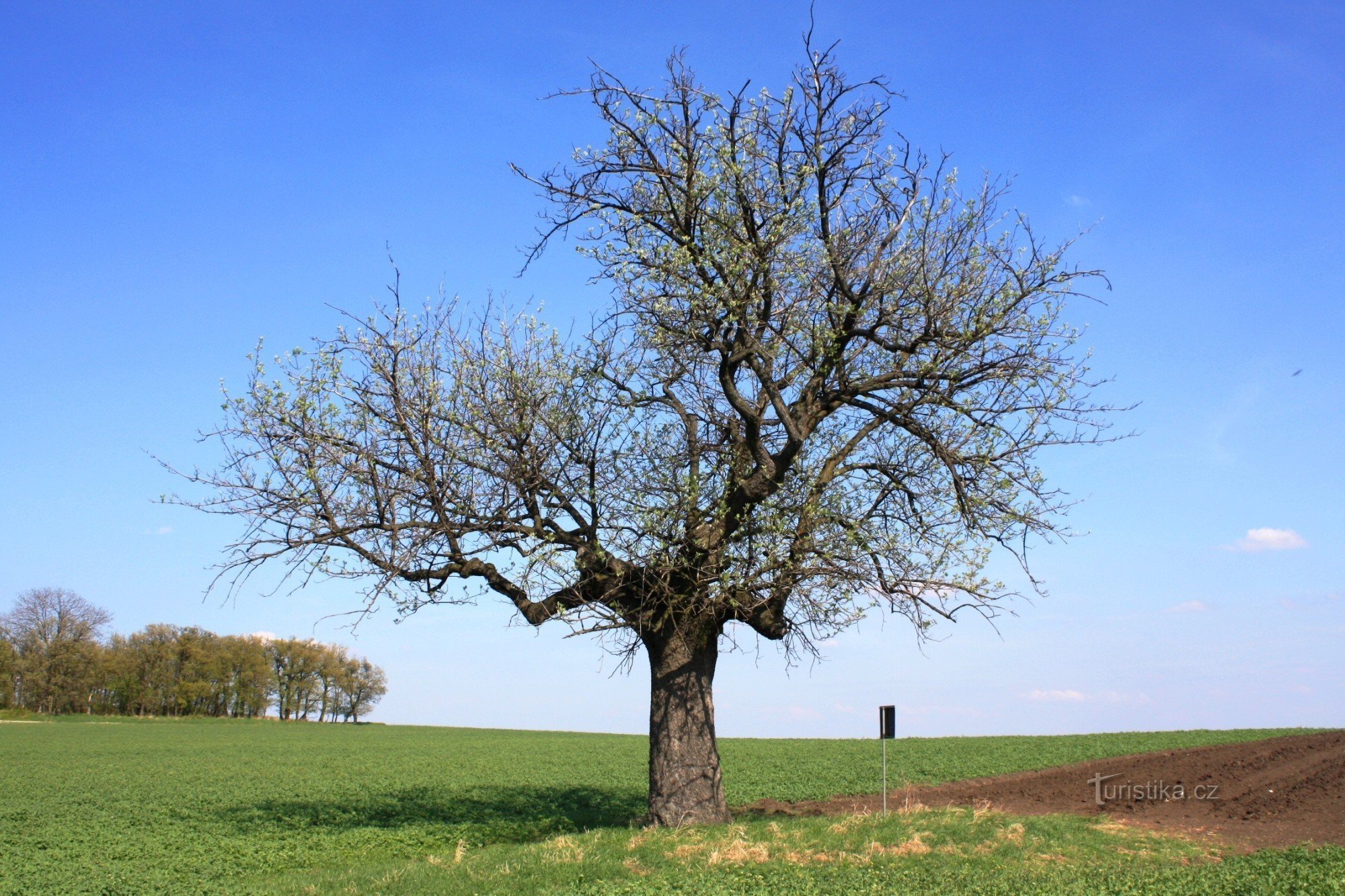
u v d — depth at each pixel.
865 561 20.25
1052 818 21.31
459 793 33.78
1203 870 15.98
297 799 32.59
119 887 17.17
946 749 50.00
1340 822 22.12
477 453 20.67
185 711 122.00
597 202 20.48
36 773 43.62
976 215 19.69
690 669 20.78
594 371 20.53
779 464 19.72
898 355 20.58
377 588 19.44
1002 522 20.00
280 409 19.94
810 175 19.58
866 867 16.27
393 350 20.83
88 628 112.62
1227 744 39.06
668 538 19.61
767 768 42.25
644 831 19.14
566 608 20.16
